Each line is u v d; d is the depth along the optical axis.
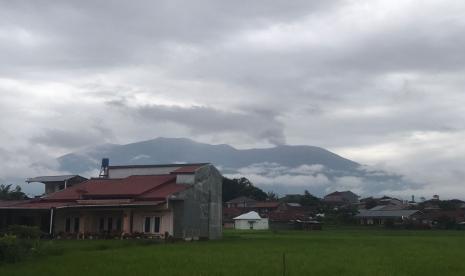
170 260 28.77
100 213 55.44
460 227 113.06
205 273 23.62
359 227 109.25
